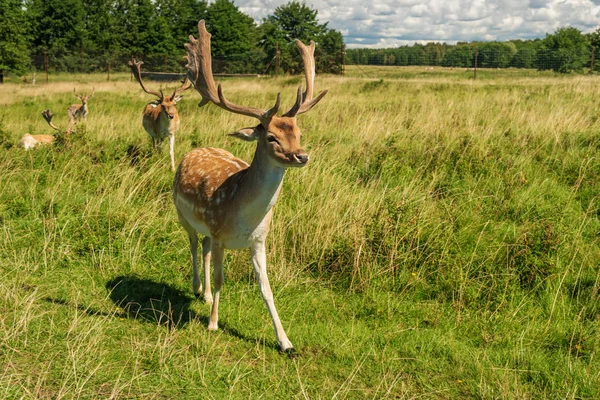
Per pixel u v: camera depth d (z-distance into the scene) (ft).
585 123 32.30
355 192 21.70
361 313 15.21
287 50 164.96
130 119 45.01
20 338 13.12
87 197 21.83
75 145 27.91
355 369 12.53
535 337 13.91
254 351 13.26
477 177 23.86
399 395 11.72
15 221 20.04
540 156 26.25
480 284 15.93
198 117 42.42
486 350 13.32
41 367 12.02
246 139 12.60
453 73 136.98
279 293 16.17
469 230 18.53
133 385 11.63
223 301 15.83
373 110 43.55
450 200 20.99
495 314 14.74
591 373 12.34
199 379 12.00
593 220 19.97
